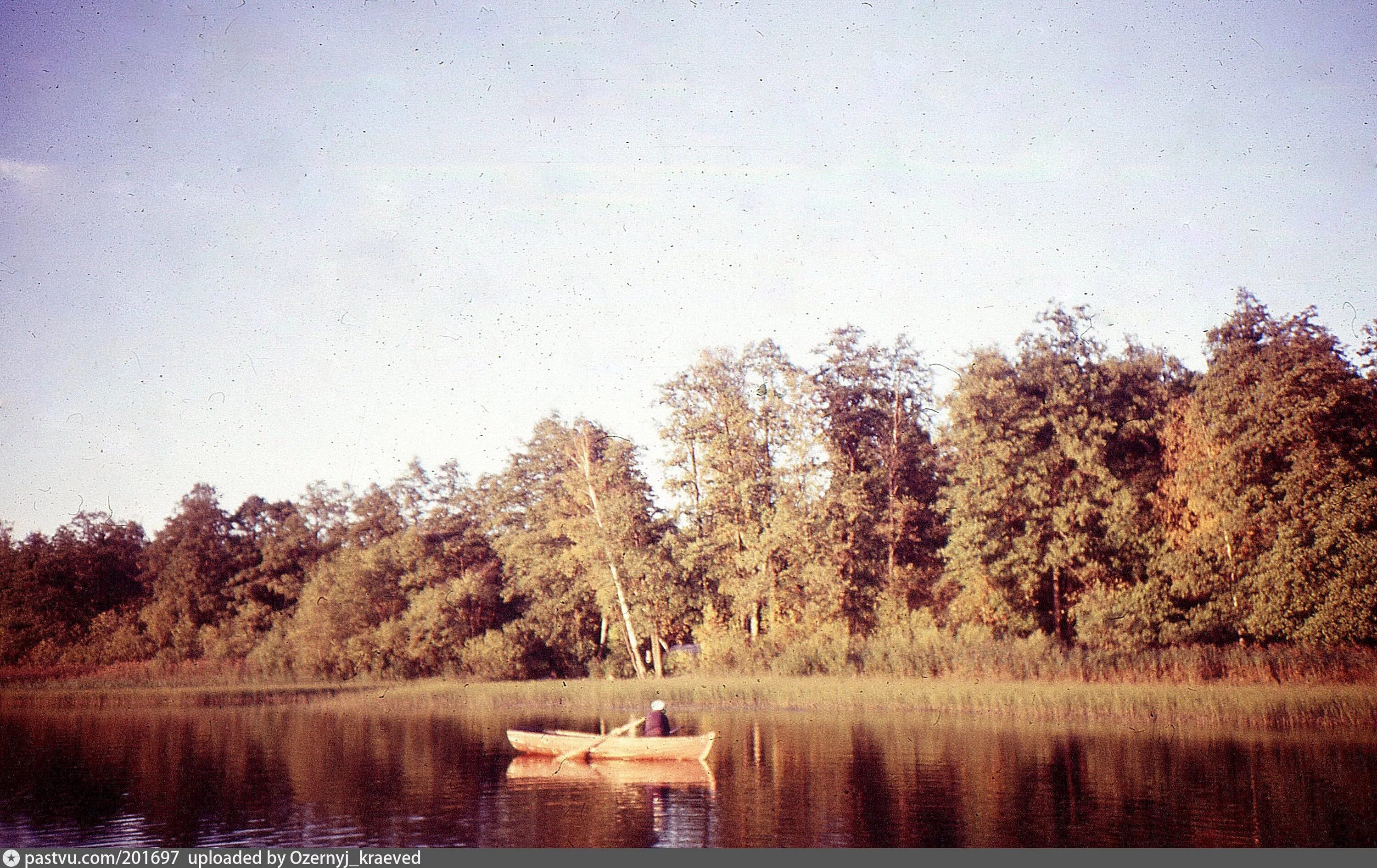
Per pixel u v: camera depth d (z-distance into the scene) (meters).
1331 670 39.72
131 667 78.06
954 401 57.06
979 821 18.94
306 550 98.00
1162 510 52.31
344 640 70.69
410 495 88.56
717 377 68.69
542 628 70.19
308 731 37.44
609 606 67.38
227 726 40.16
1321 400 44.75
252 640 82.81
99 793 23.14
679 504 69.69
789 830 18.58
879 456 71.44
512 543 75.19
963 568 56.12
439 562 76.81
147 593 101.25
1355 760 25.38
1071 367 57.34
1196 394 51.81
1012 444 55.78
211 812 20.86
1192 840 17.31
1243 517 46.28
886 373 72.06
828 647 53.62
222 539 100.38
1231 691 36.06
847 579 64.31
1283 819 18.72
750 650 58.09
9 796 22.83
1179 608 48.91
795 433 66.12
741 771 25.23
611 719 42.12
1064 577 56.22
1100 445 54.44
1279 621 43.59
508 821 19.77
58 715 46.69
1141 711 35.91
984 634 51.12
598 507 66.56
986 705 39.16
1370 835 17.52
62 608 92.94
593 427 72.12
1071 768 24.67
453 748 31.50
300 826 19.41
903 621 56.69
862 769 24.97
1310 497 44.19
